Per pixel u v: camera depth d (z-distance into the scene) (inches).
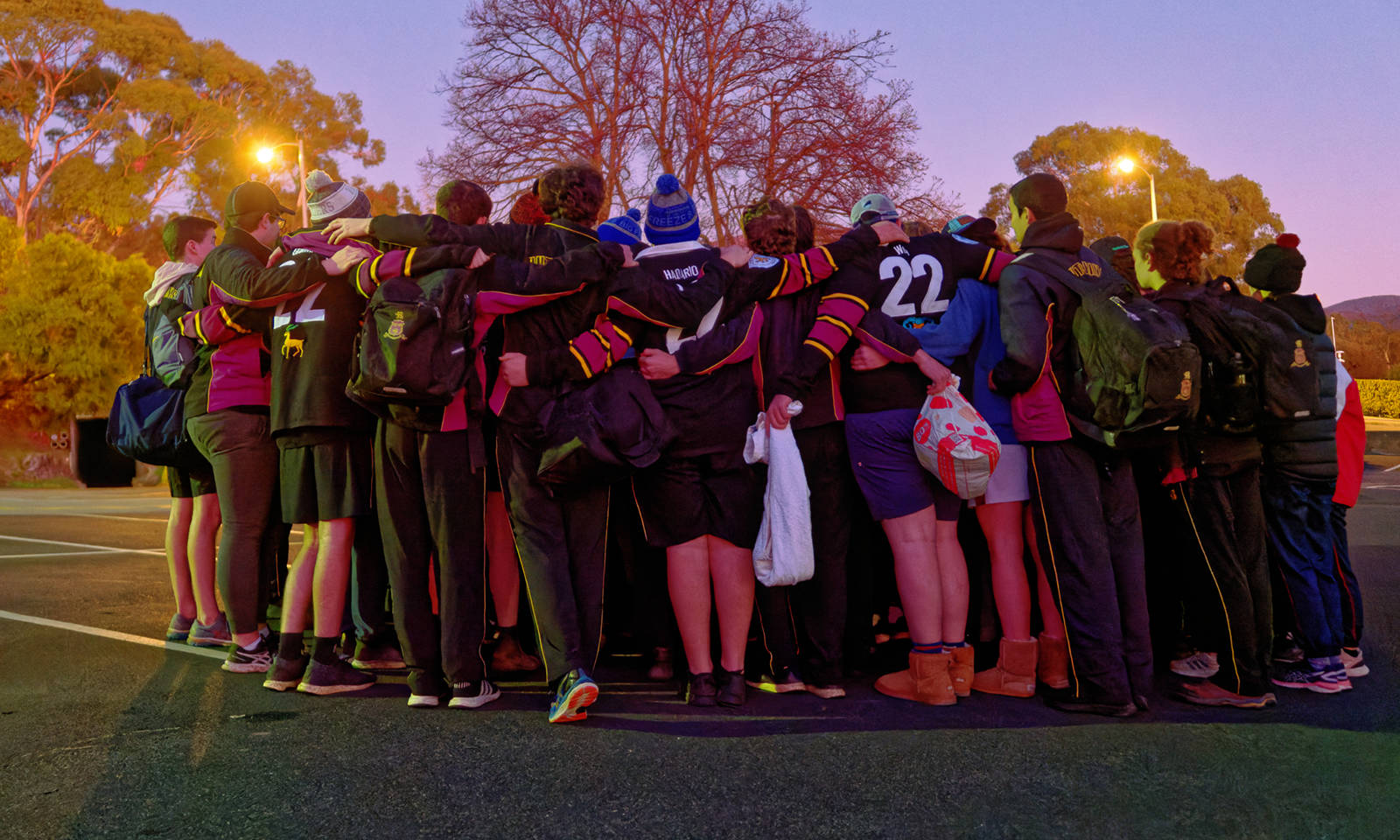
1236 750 124.0
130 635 189.8
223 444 157.1
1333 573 160.6
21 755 120.2
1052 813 104.2
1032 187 147.2
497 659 166.4
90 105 1670.8
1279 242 164.2
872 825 101.0
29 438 1077.8
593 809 104.7
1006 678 151.9
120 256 1642.5
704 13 864.3
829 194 878.4
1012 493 149.5
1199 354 131.6
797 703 147.2
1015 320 140.5
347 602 178.7
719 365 141.1
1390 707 145.5
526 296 132.0
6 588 249.1
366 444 147.6
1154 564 169.9
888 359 145.0
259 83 1892.2
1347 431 164.4
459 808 105.0
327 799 107.0
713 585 154.4
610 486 143.3
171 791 109.1
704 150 859.4
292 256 142.0
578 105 886.4
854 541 169.0
